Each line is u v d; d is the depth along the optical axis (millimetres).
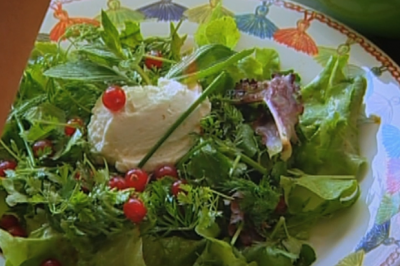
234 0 480
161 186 376
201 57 424
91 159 397
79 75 405
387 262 356
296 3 472
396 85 425
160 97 400
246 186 378
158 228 369
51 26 472
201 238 374
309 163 405
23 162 392
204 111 406
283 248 372
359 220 381
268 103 406
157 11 480
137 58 417
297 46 456
